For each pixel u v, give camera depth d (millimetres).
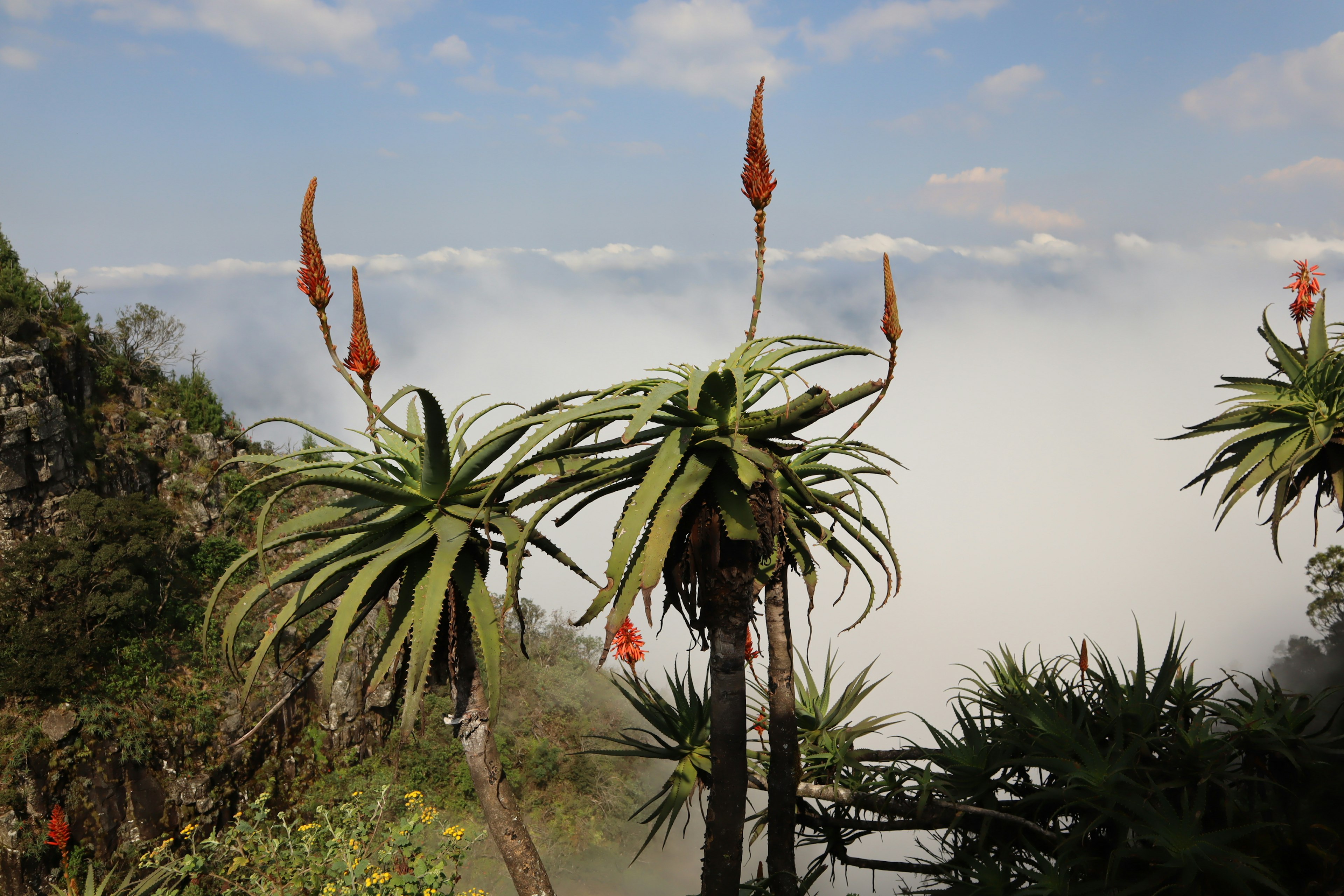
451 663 6094
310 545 40281
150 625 37219
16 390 38812
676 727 8789
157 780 33344
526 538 5438
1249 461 8227
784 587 7574
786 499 6727
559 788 42656
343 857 8789
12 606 34188
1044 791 5855
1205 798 5195
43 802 30406
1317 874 5094
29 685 31641
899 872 7117
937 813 6785
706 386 5152
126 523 36844
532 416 6086
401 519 6324
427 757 39438
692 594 5863
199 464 47562
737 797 5699
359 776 37656
